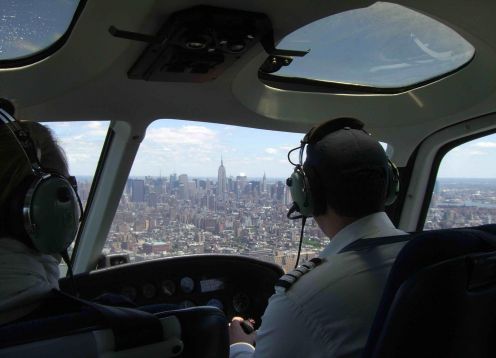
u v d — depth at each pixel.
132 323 0.93
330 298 1.23
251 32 1.88
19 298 0.90
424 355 1.04
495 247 1.13
